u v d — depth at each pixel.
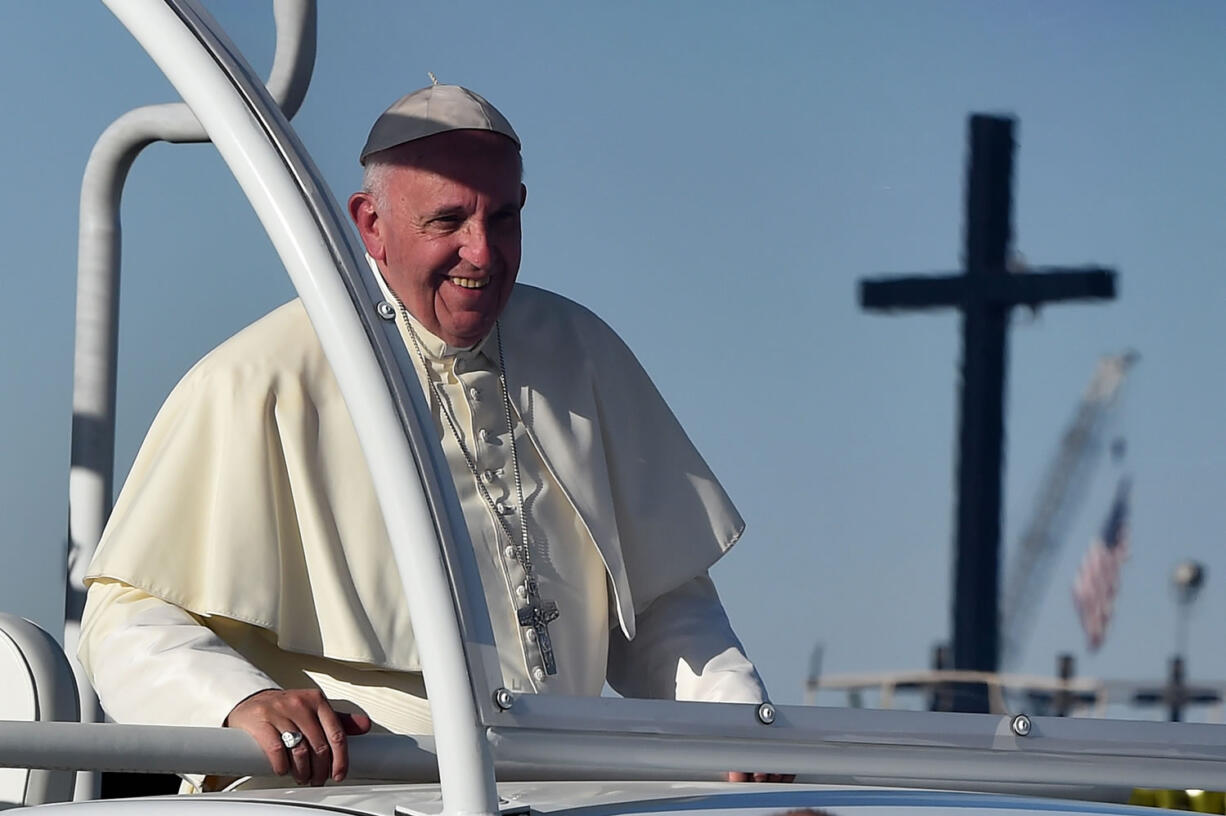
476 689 7.10
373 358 7.18
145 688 9.67
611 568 10.38
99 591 10.48
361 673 10.49
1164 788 8.45
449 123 9.55
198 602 10.35
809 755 7.99
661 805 7.27
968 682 8.39
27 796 11.22
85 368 11.74
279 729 8.38
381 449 7.11
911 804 7.48
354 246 7.33
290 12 9.38
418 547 7.05
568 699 7.55
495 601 10.11
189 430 10.66
